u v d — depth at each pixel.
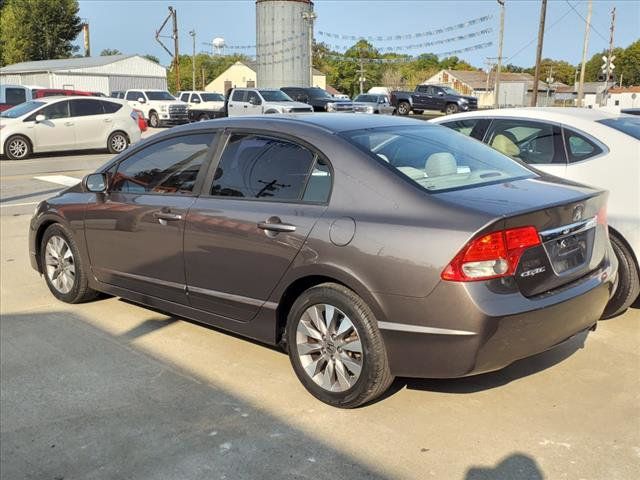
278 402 3.76
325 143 3.82
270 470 3.09
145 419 3.60
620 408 3.60
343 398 3.59
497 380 3.96
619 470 3.02
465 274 3.14
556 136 5.49
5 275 6.49
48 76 49.56
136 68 54.50
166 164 4.69
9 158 17.47
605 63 43.53
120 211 4.83
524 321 3.23
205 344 4.64
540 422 3.46
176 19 48.66
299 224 3.69
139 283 4.80
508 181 3.84
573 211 3.53
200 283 4.30
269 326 3.95
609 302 4.84
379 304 3.36
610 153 5.08
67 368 4.27
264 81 45.47
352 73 102.81
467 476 3.00
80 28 70.38
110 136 19.02
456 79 87.06
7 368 4.27
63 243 5.48
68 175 14.34
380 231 3.37
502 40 46.38
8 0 69.88
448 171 3.81
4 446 3.36
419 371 3.35
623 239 4.76
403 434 3.37
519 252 3.24
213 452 3.26
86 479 3.07
